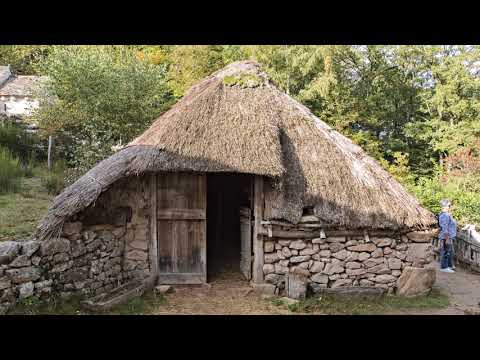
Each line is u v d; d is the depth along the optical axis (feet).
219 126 24.75
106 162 25.00
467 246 33.19
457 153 54.08
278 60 62.85
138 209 24.75
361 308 22.58
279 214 24.11
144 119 52.24
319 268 24.72
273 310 21.98
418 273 24.53
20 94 66.49
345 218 23.81
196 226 25.50
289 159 25.39
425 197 44.93
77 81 49.90
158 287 24.26
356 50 69.82
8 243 18.35
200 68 69.15
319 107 67.05
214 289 25.03
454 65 63.36
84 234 21.79
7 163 40.04
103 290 22.97
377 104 70.49
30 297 18.62
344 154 26.27
